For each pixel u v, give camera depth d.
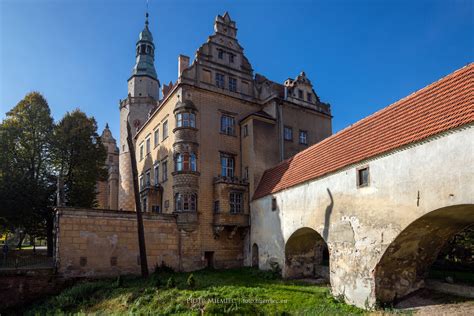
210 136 30.64
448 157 13.23
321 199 20.23
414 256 16.72
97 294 20.31
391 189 15.52
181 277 23.17
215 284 20.67
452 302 15.56
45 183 34.75
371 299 15.94
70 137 35.81
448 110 14.24
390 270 16.44
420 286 17.50
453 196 12.85
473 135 12.42
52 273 22.14
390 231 15.35
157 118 35.75
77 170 36.53
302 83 35.44
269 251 25.97
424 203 13.95
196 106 30.41
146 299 17.97
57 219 22.92
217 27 33.62
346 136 20.83
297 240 23.94
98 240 23.95
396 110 17.97
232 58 33.88
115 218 24.88
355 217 17.44
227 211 28.95
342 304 17.02
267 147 31.16
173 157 29.67
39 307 19.84
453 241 24.28
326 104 36.72
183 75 30.17
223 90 32.09
